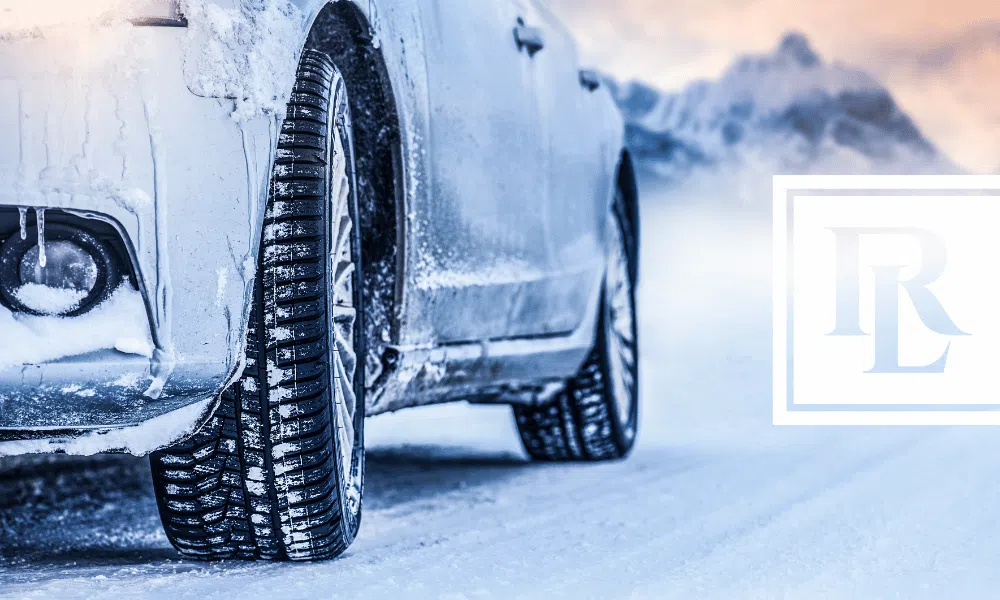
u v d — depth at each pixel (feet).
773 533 10.12
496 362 12.31
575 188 14.44
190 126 7.20
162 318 7.15
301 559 8.55
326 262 8.27
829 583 8.01
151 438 7.52
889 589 7.82
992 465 15.29
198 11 7.29
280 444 8.14
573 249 14.35
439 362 10.92
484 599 7.36
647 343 46.29
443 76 10.64
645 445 19.54
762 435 20.99
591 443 16.38
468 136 11.09
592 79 15.57
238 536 8.41
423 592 7.51
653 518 11.07
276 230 8.05
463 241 10.99
